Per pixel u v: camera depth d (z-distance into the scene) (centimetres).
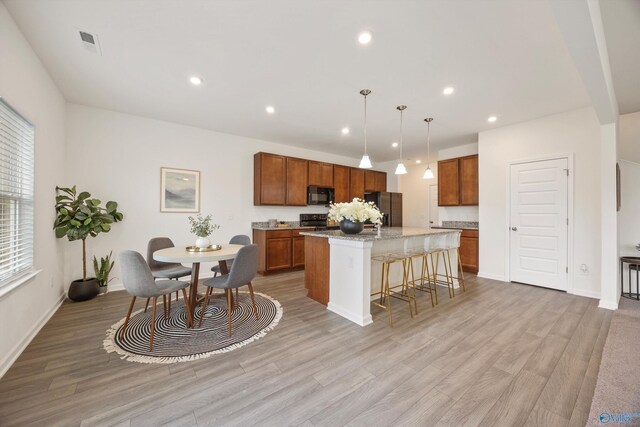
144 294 224
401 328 258
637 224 368
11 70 196
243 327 257
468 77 273
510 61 244
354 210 304
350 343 228
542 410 151
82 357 202
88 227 315
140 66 258
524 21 192
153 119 404
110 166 372
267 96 321
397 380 178
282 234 490
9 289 186
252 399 160
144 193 397
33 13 189
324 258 320
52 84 285
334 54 236
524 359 203
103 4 181
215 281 256
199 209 447
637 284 346
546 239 388
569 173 365
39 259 251
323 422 143
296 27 202
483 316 287
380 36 211
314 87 298
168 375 182
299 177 542
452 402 158
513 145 418
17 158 216
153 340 228
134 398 160
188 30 206
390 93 311
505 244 430
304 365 195
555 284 380
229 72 267
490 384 174
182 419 144
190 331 247
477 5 177
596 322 269
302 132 465
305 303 326
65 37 216
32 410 149
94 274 361
